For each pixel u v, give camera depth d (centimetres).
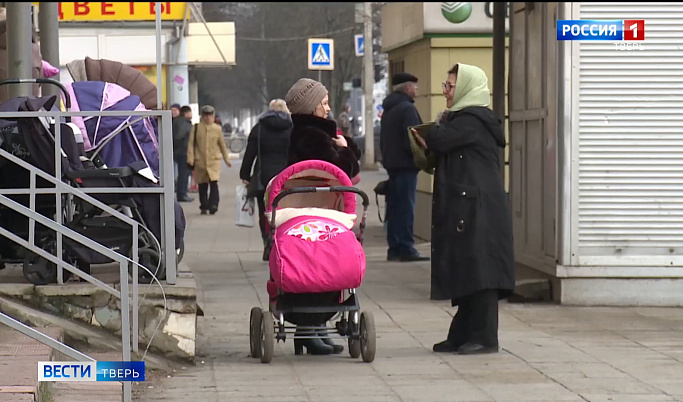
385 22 7562
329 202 3262
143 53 11762
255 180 5244
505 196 3269
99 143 3184
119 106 3247
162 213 3077
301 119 3369
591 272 4128
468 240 3219
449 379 2933
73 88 3262
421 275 5047
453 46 6350
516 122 4653
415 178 5541
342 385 2858
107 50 11706
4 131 3069
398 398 2712
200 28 12294
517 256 4569
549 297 4266
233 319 3903
